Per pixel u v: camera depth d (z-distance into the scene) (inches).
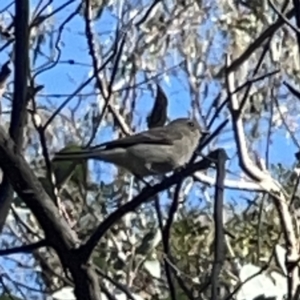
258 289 162.2
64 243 114.1
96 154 236.4
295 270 167.8
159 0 223.9
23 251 117.9
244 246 275.7
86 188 215.6
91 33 172.4
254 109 314.5
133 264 232.1
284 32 322.7
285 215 192.2
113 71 176.4
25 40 121.1
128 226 254.8
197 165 122.3
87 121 318.3
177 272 156.9
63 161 158.4
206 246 277.0
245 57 187.3
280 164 275.3
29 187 112.8
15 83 120.0
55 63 175.9
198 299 143.1
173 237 276.7
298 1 127.5
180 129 262.4
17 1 121.6
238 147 202.5
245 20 356.8
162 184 121.8
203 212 286.0
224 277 215.8
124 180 275.6
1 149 111.6
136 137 248.7
